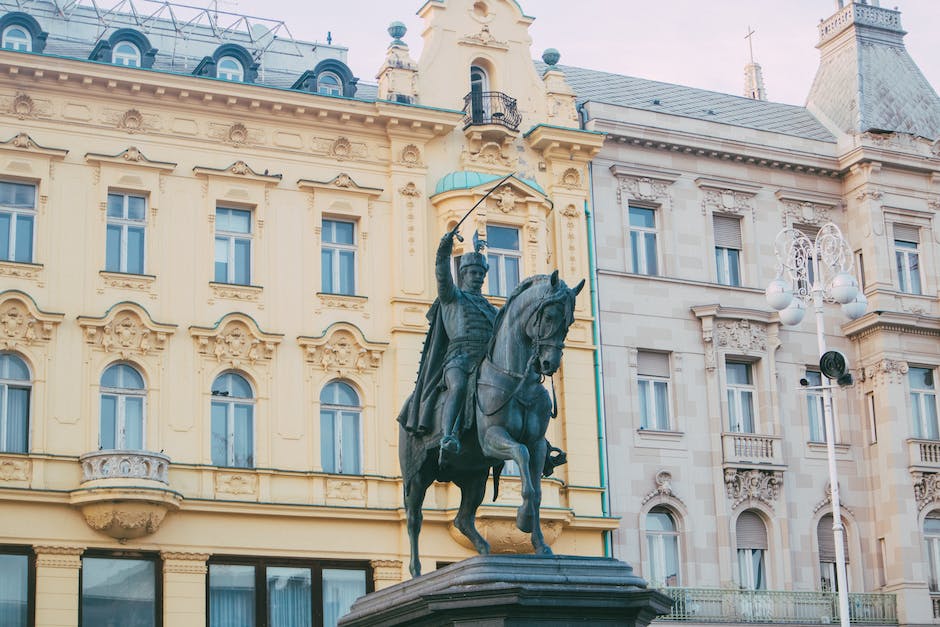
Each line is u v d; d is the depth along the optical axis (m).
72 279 39.19
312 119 42.66
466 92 45.19
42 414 38.06
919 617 46.06
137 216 40.50
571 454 43.38
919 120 52.56
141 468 37.53
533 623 15.13
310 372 41.09
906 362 48.12
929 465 47.41
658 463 44.62
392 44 44.69
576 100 48.38
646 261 46.69
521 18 46.50
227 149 41.69
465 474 17.78
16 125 39.50
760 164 48.88
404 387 41.84
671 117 47.78
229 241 41.47
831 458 30.36
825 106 53.22
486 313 17.62
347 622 17.23
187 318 40.19
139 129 40.81
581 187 45.59
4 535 36.81
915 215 50.00
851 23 53.91
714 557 44.72
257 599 39.12
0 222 39.16
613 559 15.80
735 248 48.22
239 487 39.56
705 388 45.94
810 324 48.22
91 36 45.25
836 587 46.59
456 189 43.22
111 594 37.66
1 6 44.53
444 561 40.81
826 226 30.86
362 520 40.50
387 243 43.00
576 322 44.38
